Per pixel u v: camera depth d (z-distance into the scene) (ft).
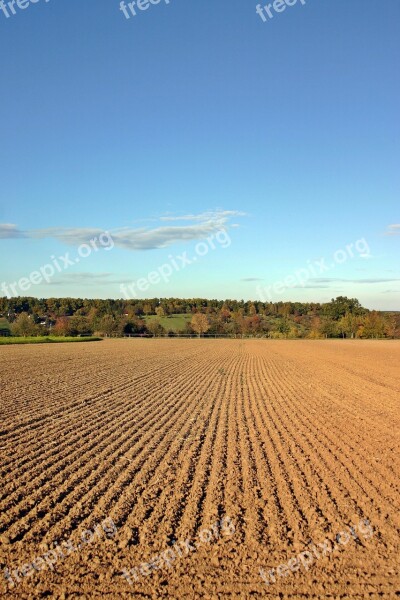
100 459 33.27
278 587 18.16
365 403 59.98
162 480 28.91
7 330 258.57
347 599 17.54
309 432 42.98
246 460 33.55
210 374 93.40
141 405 55.72
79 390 66.49
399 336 314.76
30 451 35.27
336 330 321.32
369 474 30.66
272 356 150.92
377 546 21.20
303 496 26.53
